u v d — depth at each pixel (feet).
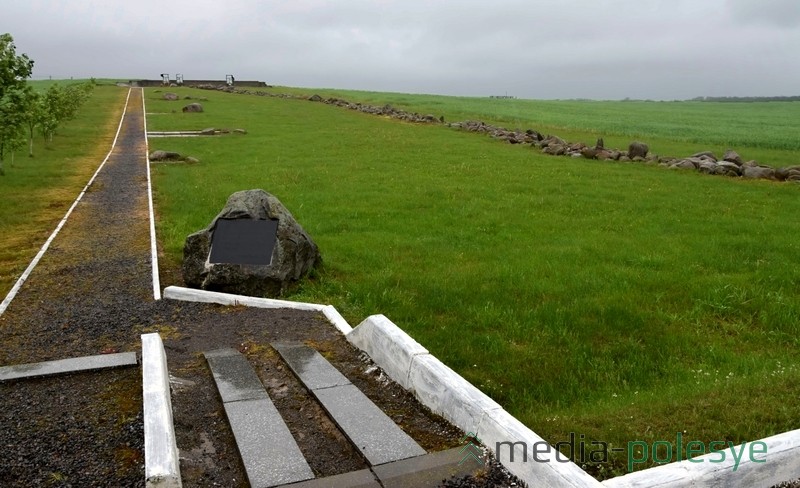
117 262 36.65
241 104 212.43
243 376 19.54
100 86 297.12
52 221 50.11
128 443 15.48
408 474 13.52
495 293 30.27
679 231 45.44
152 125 147.02
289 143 112.68
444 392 16.62
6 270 35.37
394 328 20.61
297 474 13.62
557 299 29.58
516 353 23.38
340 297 30.19
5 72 68.54
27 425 16.67
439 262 36.65
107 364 20.80
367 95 304.91
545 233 44.70
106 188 67.10
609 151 94.48
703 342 25.20
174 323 26.21
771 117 251.19
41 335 24.84
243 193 32.55
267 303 28.32
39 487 13.50
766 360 22.98
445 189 64.03
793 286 31.73
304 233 32.91
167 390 16.99
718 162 80.89
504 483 13.25
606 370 22.29
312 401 18.02
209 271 30.14
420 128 144.25
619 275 33.24
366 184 67.31
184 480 13.64
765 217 50.44
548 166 83.41
